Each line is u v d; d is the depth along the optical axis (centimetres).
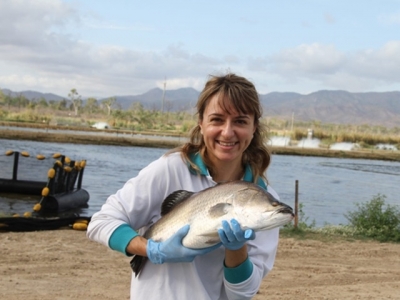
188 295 324
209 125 328
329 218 1980
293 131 8794
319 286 911
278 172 3878
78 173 1891
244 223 289
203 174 336
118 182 2614
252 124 334
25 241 1093
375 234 1363
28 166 1919
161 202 338
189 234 303
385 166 5553
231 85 323
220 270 333
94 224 334
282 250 1165
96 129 7850
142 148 5153
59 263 948
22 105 15550
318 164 5103
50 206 1645
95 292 805
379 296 870
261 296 838
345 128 14038
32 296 769
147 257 326
